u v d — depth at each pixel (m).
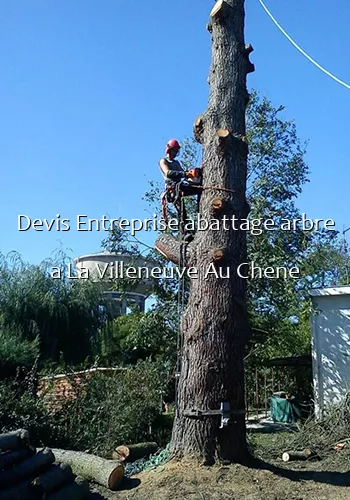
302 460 9.02
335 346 14.88
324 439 9.91
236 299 7.47
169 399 13.56
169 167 8.51
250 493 6.42
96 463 7.20
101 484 7.07
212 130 8.10
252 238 14.98
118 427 10.53
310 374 19.03
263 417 17.70
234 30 8.49
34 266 17.81
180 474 6.84
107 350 17.97
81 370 12.23
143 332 14.93
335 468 8.21
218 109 8.19
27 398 9.80
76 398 10.95
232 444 7.18
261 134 16.62
